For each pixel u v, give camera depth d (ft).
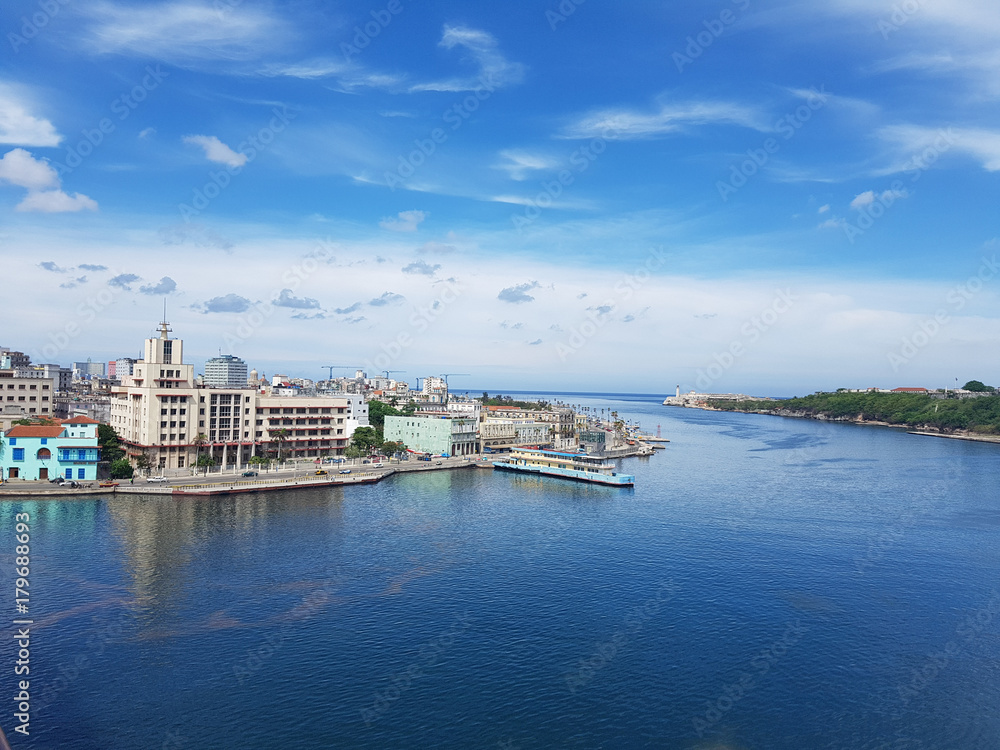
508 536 519.19
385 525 542.16
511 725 248.32
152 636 312.09
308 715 250.78
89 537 466.70
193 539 472.44
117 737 233.76
